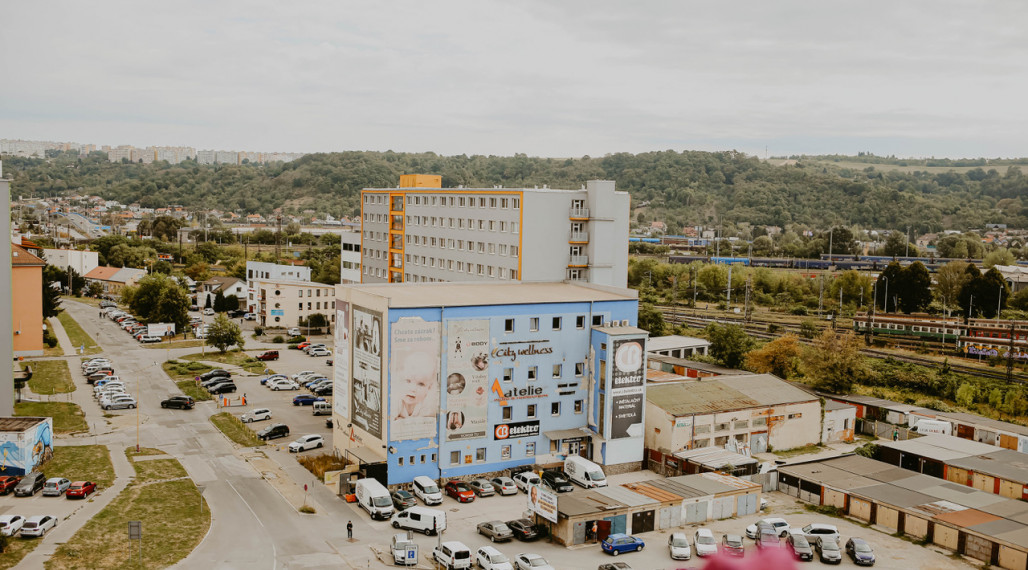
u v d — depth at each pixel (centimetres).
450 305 7662
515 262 11388
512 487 7575
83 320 18575
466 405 7831
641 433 8431
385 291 8694
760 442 9112
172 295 16988
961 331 16238
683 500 6881
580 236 11538
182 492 7281
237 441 9162
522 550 6238
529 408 8219
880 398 11538
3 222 9169
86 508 6688
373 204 15288
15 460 7406
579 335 8419
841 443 9750
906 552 6338
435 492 7238
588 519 6394
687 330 17225
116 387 11231
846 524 7000
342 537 6384
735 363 13262
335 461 8356
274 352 14388
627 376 8262
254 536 6312
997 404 11362
